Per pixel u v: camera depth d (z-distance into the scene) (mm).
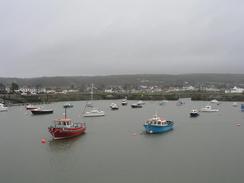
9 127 89188
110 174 44688
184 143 65000
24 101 199750
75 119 112438
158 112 141375
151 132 77062
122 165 48938
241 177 43250
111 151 57969
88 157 53781
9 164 49906
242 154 55344
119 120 107938
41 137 71688
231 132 79812
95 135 74500
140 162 50469
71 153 56625
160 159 52219
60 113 136500
